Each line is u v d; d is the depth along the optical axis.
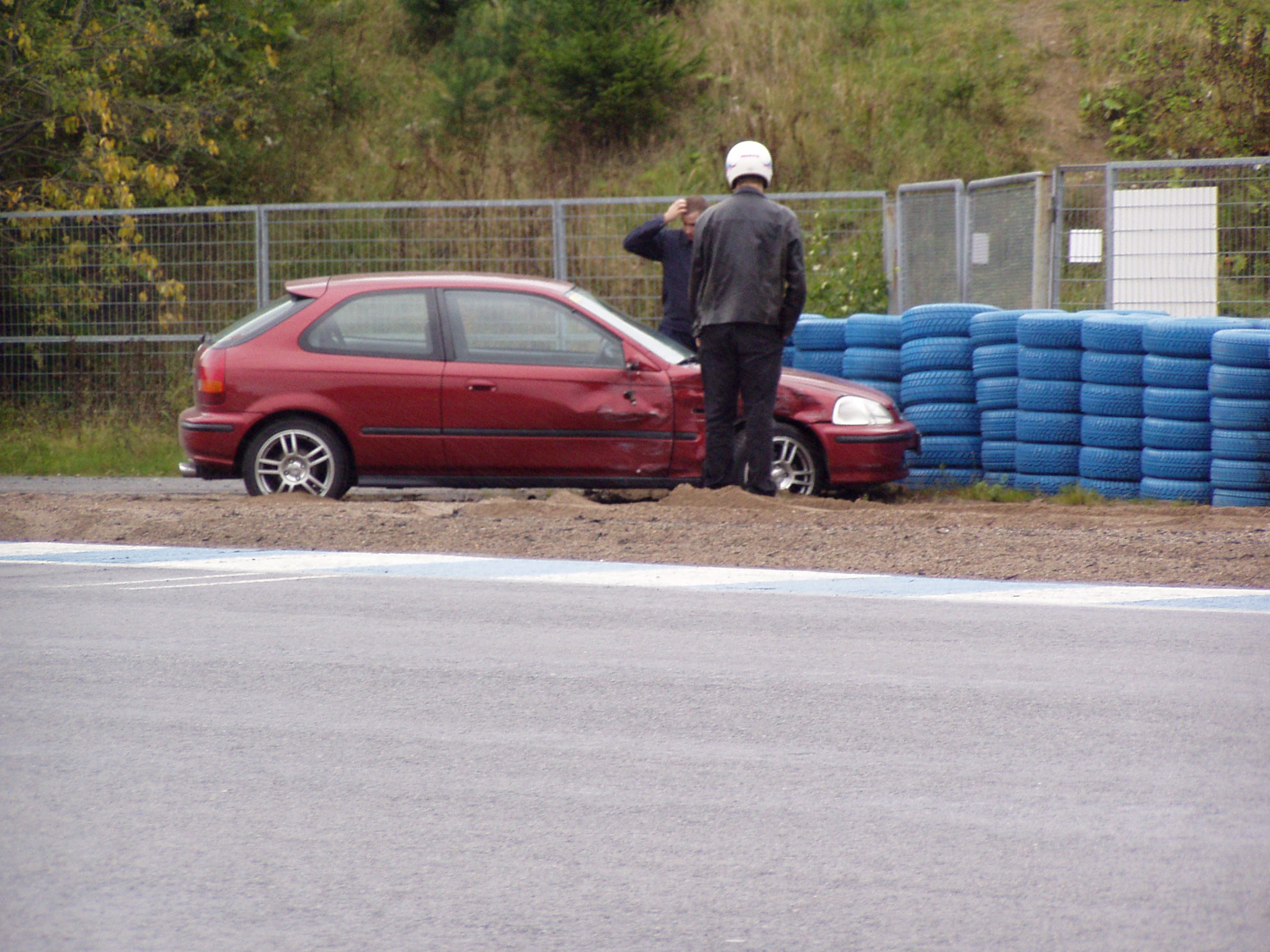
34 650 15.77
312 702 13.78
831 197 39.84
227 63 53.50
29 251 41.78
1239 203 35.38
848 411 27.88
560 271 40.78
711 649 15.84
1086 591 19.05
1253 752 12.20
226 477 26.72
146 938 8.59
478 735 12.73
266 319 26.92
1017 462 30.38
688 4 59.03
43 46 44.28
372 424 26.36
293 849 10.01
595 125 53.84
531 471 26.70
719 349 25.27
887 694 14.04
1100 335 29.11
